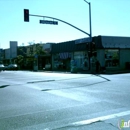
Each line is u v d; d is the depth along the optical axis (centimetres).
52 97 1052
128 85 1432
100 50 3553
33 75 2867
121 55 3744
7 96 1136
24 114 740
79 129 562
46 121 649
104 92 1153
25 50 7125
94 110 759
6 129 588
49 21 2622
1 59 8425
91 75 2473
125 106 810
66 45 4372
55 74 2944
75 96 1057
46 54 5525
